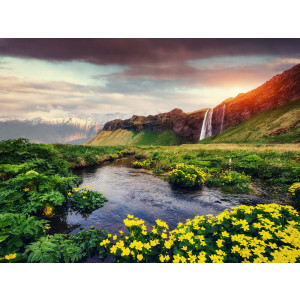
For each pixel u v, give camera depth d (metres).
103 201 7.12
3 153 7.52
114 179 11.22
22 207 4.69
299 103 87.81
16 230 3.33
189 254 2.99
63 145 18.56
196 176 9.52
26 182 5.45
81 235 4.26
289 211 3.66
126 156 26.97
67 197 6.84
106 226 5.14
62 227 5.02
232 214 3.82
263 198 7.57
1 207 4.48
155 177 11.86
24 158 8.03
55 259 3.29
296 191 6.89
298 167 9.61
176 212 6.27
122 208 6.56
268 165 11.29
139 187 9.45
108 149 26.69
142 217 5.85
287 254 2.57
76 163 14.91
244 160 13.05
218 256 2.78
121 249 3.04
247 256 2.75
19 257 3.00
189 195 8.12
